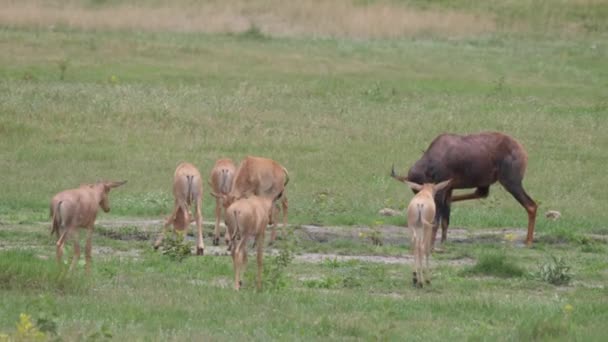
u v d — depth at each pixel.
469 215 77.31
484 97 125.94
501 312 48.62
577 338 43.06
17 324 38.53
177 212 63.53
